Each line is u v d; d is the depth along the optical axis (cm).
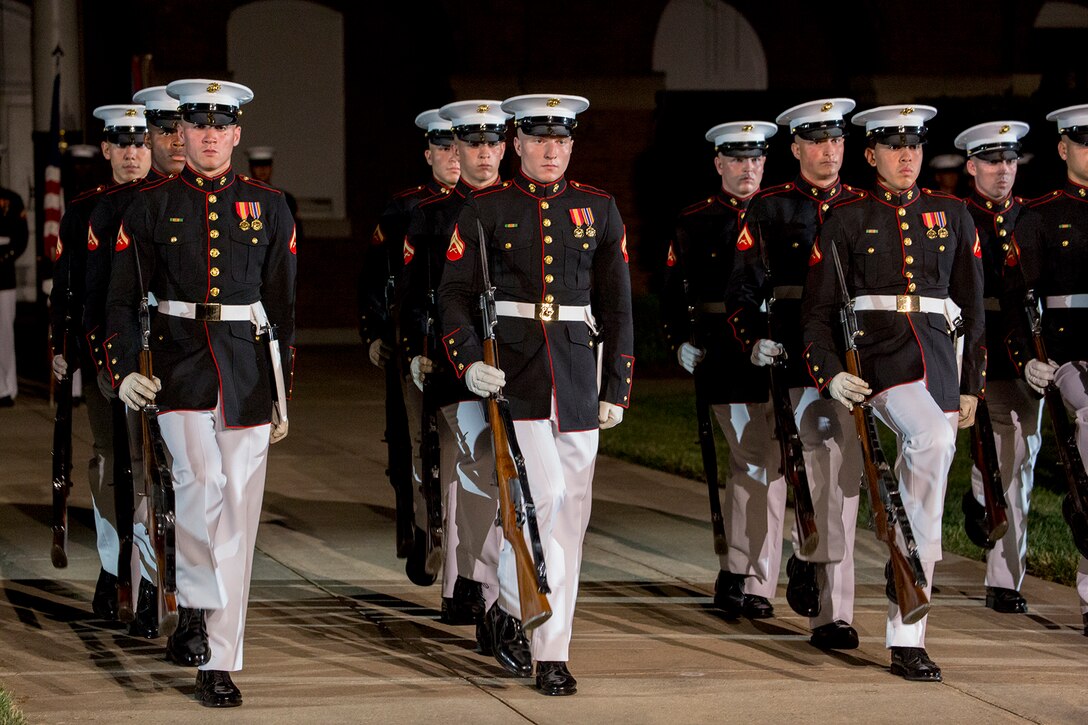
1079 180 838
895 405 754
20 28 2806
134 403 677
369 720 660
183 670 737
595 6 2538
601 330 743
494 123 832
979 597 905
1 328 1758
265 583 927
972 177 889
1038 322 825
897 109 767
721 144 893
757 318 831
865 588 931
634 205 2567
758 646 794
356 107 2730
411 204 917
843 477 791
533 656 709
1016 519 866
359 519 1136
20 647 777
